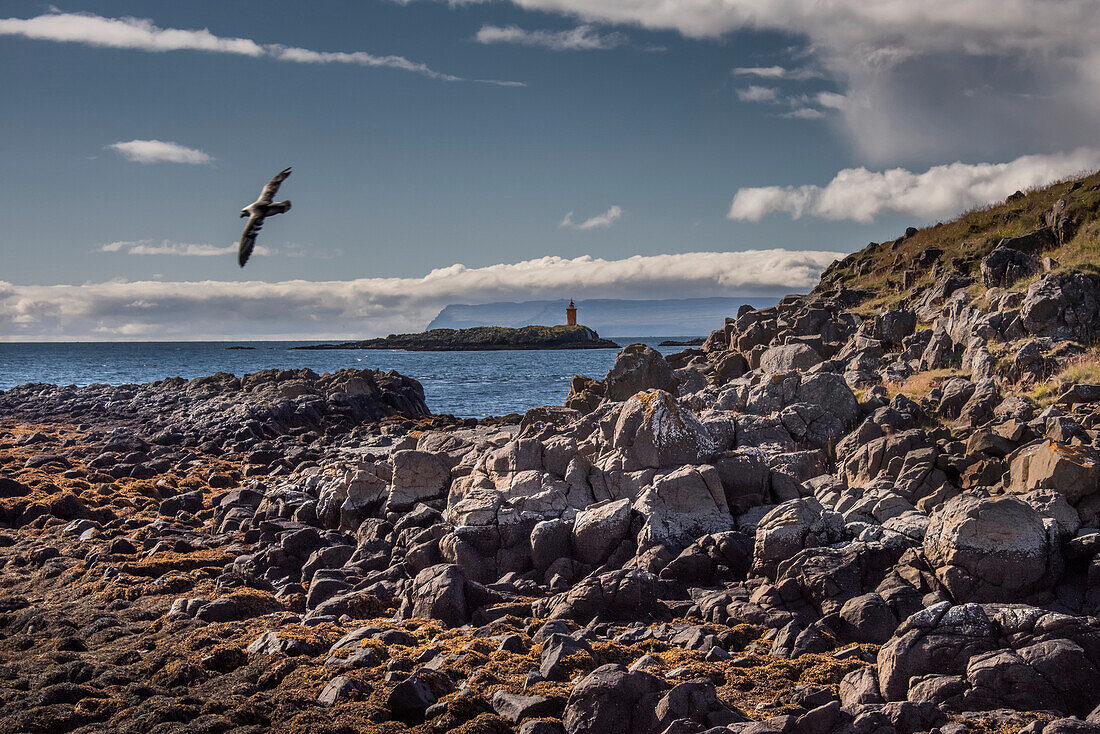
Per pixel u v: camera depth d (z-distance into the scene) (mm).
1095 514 16469
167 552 20625
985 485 19562
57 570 19281
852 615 14266
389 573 18406
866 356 35281
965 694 11227
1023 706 11055
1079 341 30141
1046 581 14836
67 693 11906
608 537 18453
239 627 15016
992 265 38000
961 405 26125
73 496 24500
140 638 14680
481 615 15609
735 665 12789
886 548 16031
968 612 12391
